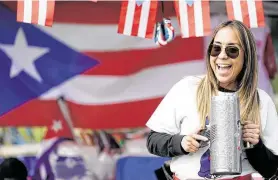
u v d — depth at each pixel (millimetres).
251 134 7992
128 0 12281
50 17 11820
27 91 17516
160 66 18078
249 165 8438
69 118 17750
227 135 7730
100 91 17969
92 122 17906
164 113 8664
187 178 8414
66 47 17812
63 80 17781
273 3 17172
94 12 17875
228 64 8305
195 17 12523
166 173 8812
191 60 18000
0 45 17312
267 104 8578
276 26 18094
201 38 18016
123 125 18062
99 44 17953
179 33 17938
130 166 15008
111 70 18000
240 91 8422
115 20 17984
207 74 8508
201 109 8414
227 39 8305
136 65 18078
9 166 13828
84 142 17594
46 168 16484
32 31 17594
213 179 8281
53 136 17469
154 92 18094
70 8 17766
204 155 8305
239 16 12484
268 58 17812
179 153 8203
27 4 11773
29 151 18438
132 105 18062
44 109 17625
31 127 17844
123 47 18047
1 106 17312
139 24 12336
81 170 16734
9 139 18438
